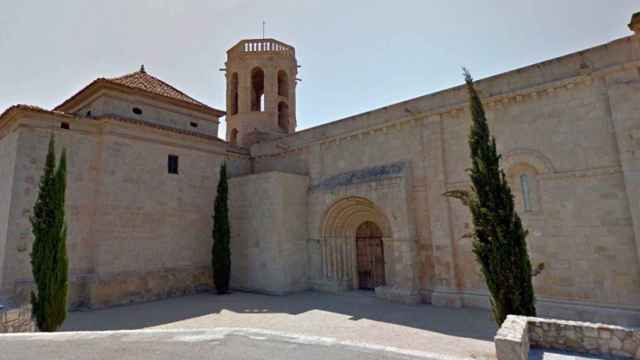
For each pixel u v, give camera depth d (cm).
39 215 1130
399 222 1670
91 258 1609
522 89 1427
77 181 1612
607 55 1263
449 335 1064
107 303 1578
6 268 1381
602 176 1248
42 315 1069
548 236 1333
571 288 1270
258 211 2006
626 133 1202
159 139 1911
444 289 1538
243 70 2659
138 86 2041
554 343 767
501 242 888
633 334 699
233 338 845
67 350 754
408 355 704
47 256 1101
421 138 1711
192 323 1270
